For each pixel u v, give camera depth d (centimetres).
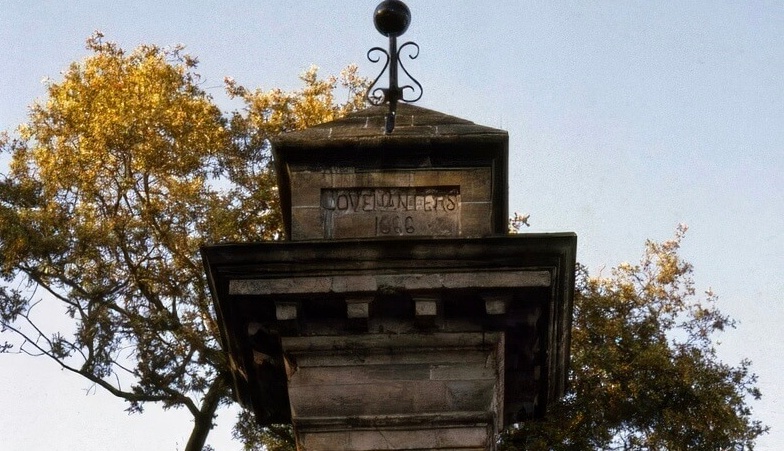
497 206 2347
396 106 2417
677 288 4525
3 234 4109
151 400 4222
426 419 2177
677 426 4291
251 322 2236
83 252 4181
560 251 2175
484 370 2205
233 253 2194
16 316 4100
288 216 2419
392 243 2181
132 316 4162
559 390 2516
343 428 2183
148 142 4391
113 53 4659
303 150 2297
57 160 4378
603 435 4241
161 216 4291
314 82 4709
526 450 4216
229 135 4525
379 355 2216
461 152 2291
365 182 2283
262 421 2509
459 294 2186
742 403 4347
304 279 2188
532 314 2212
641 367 4291
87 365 4119
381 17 2441
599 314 4394
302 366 2214
